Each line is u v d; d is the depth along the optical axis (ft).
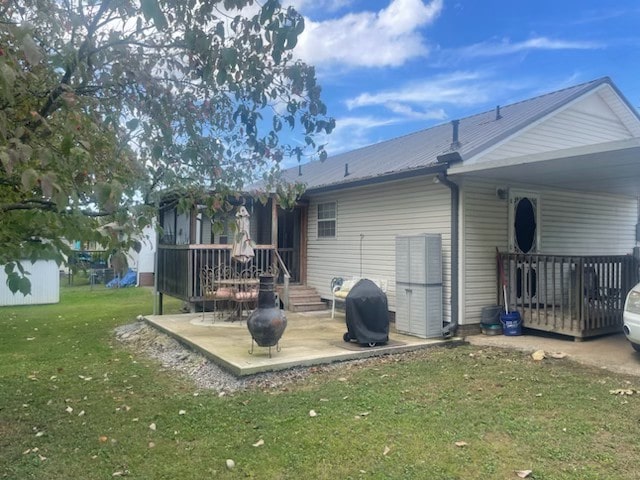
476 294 26.76
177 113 10.06
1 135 5.95
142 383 18.79
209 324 28.58
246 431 13.53
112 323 33.76
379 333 23.04
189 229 34.47
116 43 8.87
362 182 30.66
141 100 9.62
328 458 11.71
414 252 26.11
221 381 18.58
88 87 9.06
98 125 8.95
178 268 34.47
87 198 7.48
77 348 25.59
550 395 16.29
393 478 10.65
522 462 11.36
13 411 15.56
